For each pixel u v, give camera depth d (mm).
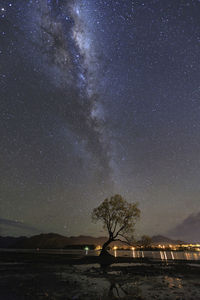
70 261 29422
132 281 13812
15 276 14969
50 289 10898
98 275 16312
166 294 10195
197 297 9672
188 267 23406
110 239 34375
